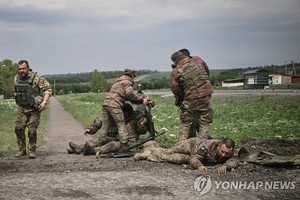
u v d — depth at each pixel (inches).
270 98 1434.5
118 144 373.7
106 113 382.6
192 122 349.7
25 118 374.3
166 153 314.8
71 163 329.7
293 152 384.8
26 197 218.7
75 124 791.1
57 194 224.4
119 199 214.4
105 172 283.0
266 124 638.5
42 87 377.1
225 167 277.0
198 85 341.7
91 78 5580.7
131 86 385.4
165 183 247.8
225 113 933.8
